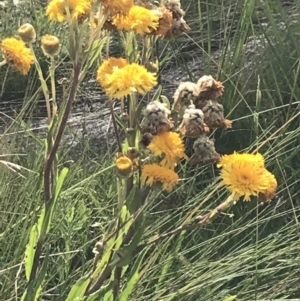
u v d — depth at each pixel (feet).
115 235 1.81
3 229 2.38
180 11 1.93
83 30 1.71
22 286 2.18
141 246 1.79
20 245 2.19
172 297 2.00
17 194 2.41
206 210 2.28
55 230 2.34
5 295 2.14
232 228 2.42
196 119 1.66
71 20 1.69
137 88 1.61
